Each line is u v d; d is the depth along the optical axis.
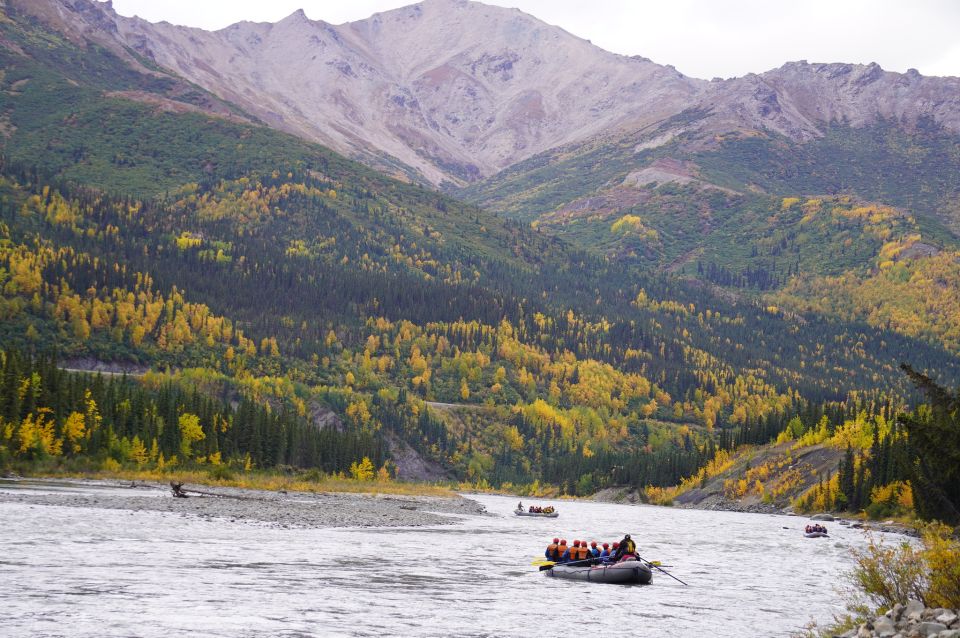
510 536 137.00
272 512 145.75
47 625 54.72
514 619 65.00
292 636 55.47
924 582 55.94
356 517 151.38
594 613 69.12
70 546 87.38
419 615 64.31
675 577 90.25
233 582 73.12
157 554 86.12
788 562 116.94
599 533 157.12
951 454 82.00
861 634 49.44
